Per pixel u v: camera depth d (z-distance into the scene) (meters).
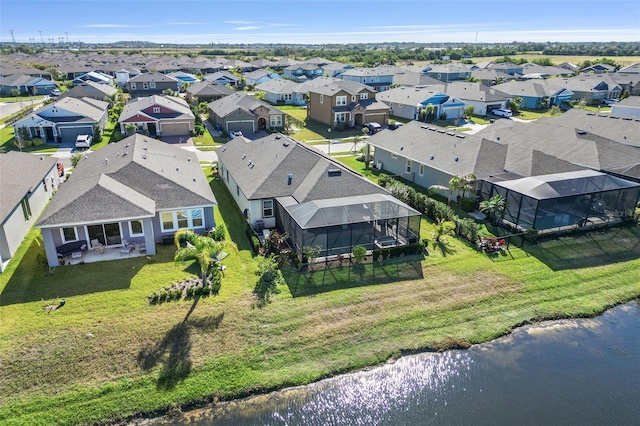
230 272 25.22
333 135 65.75
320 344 19.66
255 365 18.36
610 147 41.44
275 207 31.14
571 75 130.50
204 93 87.75
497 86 100.00
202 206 28.81
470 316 21.97
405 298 23.08
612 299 23.80
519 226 31.55
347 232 28.80
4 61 140.62
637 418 16.64
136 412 16.09
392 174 45.47
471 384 18.06
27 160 36.16
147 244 26.48
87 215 25.06
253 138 62.75
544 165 35.69
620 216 33.28
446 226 29.25
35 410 15.95
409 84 101.25
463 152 38.16
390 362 19.00
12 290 22.81
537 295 23.84
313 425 16.06
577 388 17.97
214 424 15.91
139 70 132.88
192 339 19.52
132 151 33.38
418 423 16.27
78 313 21.03
